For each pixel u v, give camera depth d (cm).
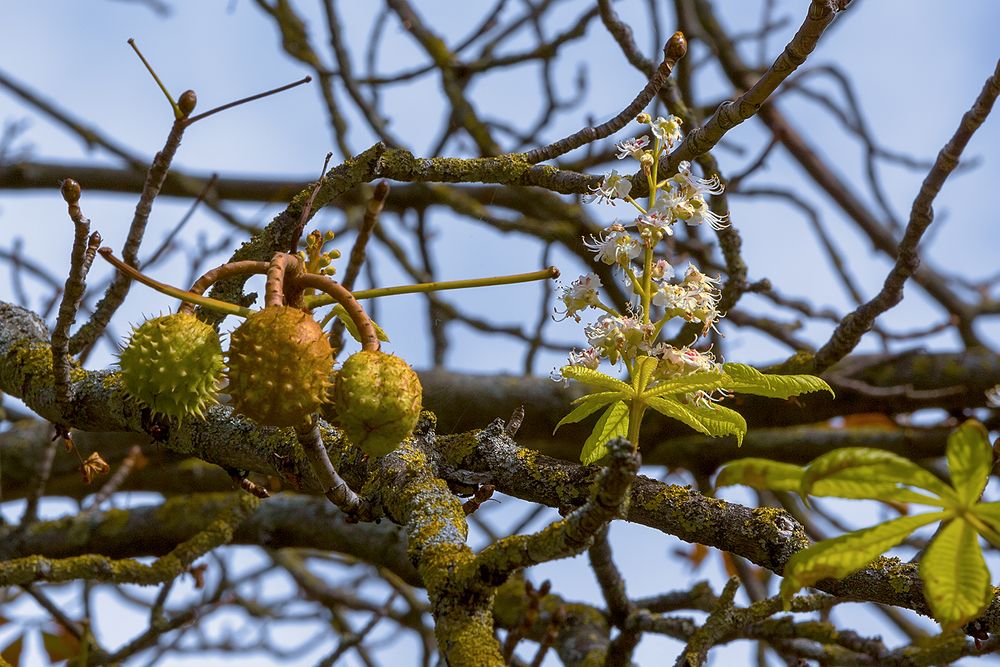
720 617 394
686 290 306
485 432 345
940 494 228
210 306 275
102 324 420
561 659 586
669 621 517
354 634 605
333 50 683
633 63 485
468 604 270
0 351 417
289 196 848
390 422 262
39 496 610
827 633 504
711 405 305
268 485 579
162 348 274
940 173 399
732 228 489
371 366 265
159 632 575
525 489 336
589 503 241
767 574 771
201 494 651
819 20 342
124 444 683
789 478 232
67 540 612
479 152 719
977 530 228
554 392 648
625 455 227
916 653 481
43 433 693
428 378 651
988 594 228
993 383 631
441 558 282
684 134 475
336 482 301
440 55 739
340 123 693
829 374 618
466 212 737
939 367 643
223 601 720
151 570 497
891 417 644
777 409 617
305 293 305
